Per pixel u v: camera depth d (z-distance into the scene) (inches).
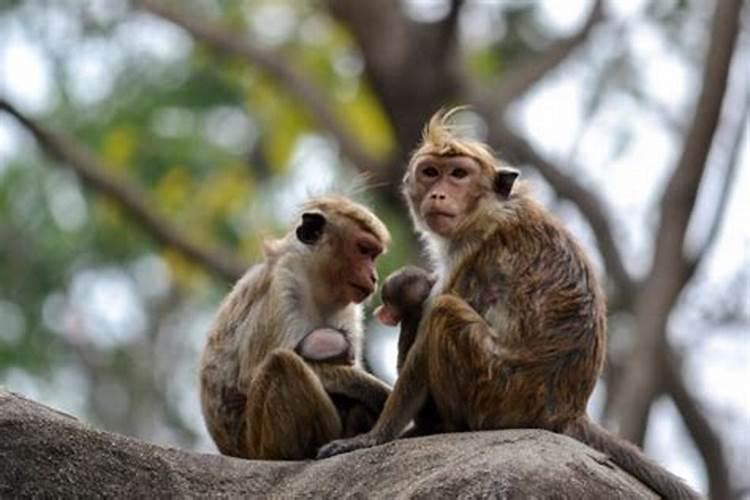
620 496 378.6
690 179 821.2
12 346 1252.5
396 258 870.4
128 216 896.3
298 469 402.3
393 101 867.4
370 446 418.9
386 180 880.3
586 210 975.0
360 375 460.1
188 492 397.4
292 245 481.7
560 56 982.4
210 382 477.7
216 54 997.2
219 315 485.4
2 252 1250.0
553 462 378.6
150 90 1189.7
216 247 930.1
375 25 864.3
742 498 1018.1
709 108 813.9
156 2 971.3
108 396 1358.3
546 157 971.9
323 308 482.0
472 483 371.6
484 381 418.3
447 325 420.5
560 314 424.2
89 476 395.2
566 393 422.9
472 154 447.5
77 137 1160.2
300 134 1026.7
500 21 1108.5
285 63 955.3
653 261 830.5
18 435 394.6
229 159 1141.1
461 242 441.4
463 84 881.5
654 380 820.6
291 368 440.1
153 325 1385.3
